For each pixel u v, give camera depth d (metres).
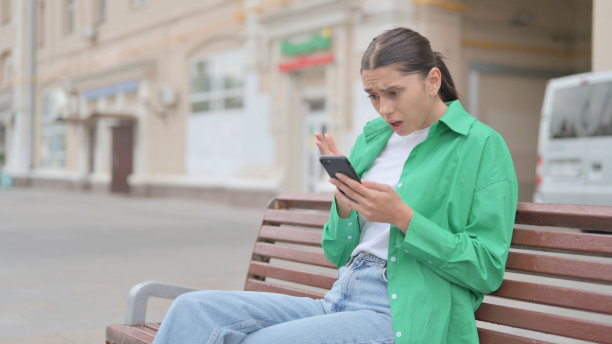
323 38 14.00
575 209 2.01
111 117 21.20
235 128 17.52
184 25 19.48
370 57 2.11
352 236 2.39
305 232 2.82
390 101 2.12
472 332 2.05
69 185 26.92
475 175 2.08
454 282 2.05
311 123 15.37
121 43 23.12
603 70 9.09
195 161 19.19
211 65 18.45
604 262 1.91
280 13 15.06
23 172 30.30
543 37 14.17
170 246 8.99
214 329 2.05
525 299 2.05
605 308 1.88
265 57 15.95
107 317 4.77
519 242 2.12
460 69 12.97
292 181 15.50
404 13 12.58
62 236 10.23
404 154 2.32
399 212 1.98
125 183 22.52
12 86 31.31
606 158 9.14
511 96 13.77
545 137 9.94
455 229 2.08
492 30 13.46
